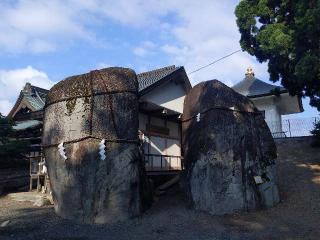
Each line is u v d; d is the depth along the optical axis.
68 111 12.63
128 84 12.72
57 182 12.40
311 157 18.64
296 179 15.54
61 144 12.32
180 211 12.56
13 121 17.88
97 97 12.38
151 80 19.02
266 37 15.54
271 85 27.23
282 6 15.88
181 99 20.80
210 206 12.33
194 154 13.53
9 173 17.78
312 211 12.10
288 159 18.86
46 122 13.41
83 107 12.39
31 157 17.12
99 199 11.55
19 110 20.31
